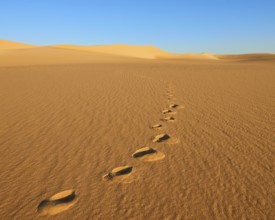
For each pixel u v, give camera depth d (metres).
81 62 29.83
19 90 8.52
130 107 5.82
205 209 2.02
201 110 5.45
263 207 2.03
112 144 3.52
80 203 2.14
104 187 2.38
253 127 4.16
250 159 2.92
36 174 2.69
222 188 2.32
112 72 15.15
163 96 7.18
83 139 3.76
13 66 21.31
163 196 2.21
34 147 3.48
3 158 3.14
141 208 2.05
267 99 6.56
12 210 2.07
